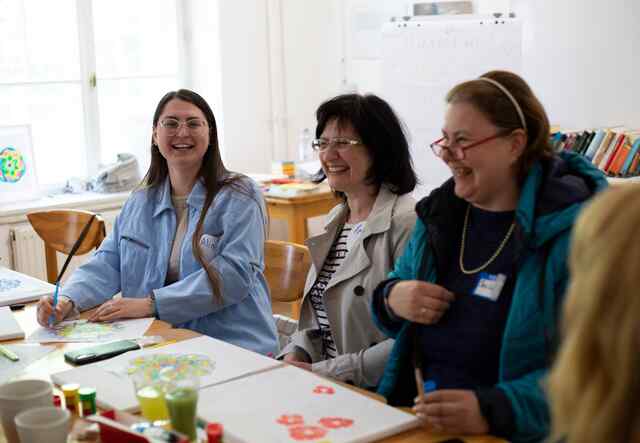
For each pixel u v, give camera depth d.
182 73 5.49
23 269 4.44
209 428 1.36
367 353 2.05
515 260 1.61
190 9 5.44
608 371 0.80
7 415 1.50
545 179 1.60
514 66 4.47
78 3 4.94
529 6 4.57
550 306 1.52
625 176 3.96
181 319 2.44
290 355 2.25
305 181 4.74
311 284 2.30
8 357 2.03
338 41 5.54
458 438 1.46
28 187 4.63
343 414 1.54
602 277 0.80
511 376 1.56
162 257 2.62
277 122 5.59
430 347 1.74
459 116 1.64
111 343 2.07
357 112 2.17
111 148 5.22
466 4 4.65
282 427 1.48
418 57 4.67
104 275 2.68
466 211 1.77
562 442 1.16
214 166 2.68
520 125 1.62
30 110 4.84
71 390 1.63
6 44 4.70
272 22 5.46
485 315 1.65
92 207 4.73
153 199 2.74
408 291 1.72
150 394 1.52
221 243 2.57
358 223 2.25
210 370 1.81
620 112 4.30
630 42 4.21
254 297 2.60
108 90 5.16
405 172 2.21
